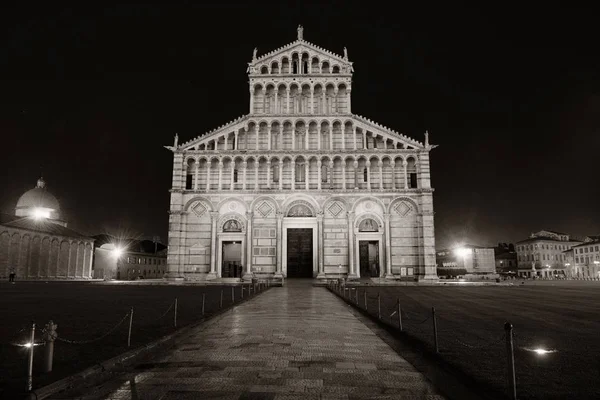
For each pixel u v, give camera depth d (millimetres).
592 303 30312
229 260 77188
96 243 120875
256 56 69312
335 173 64250
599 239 140250
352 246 61719
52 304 29266
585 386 10133
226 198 62969
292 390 10555
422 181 62719
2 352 13930
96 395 10258
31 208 103000
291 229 65250
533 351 13961
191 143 64562
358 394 10266
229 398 9984
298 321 22000
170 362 13336
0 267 73625
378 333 18375
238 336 17656
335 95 66375
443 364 12539
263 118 65125
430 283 56938
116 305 28703
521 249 162125
